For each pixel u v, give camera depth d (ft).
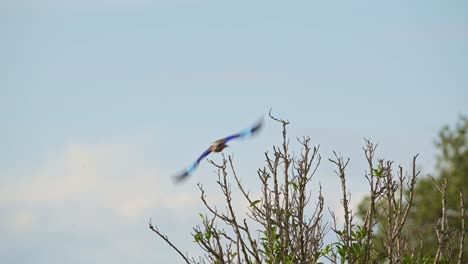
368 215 56.08
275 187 54.19
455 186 165.27
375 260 54.03
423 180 167.02
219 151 36.81
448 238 56.95
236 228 53.88
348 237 53.93
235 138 37.01
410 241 59.62
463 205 56.95
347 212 54.49
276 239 53.52
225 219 54.19
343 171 54.95
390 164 55.47
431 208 156.15
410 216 157.07
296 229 53.88
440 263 56.29
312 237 53.83
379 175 55.11
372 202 54.90
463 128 184.96
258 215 54.24
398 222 55.01
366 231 54.60
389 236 54.70
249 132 36.94
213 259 53.83
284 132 55.01
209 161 54.44
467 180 167.22
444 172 178.50
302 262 52.60
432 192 162.61
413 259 56.80
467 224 142.41
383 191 55.31
